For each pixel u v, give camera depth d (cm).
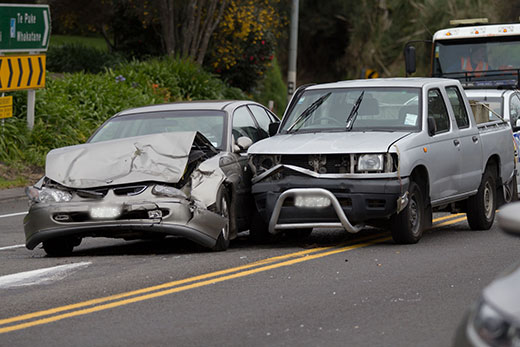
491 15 6544
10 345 1044
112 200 1631
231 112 1889
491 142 2094
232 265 1548
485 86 3541
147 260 1634
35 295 1332
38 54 3484
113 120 1928
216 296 1290
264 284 1372
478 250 1683
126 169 1670
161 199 1627
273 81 6506
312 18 8831
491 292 617
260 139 1958
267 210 1717
